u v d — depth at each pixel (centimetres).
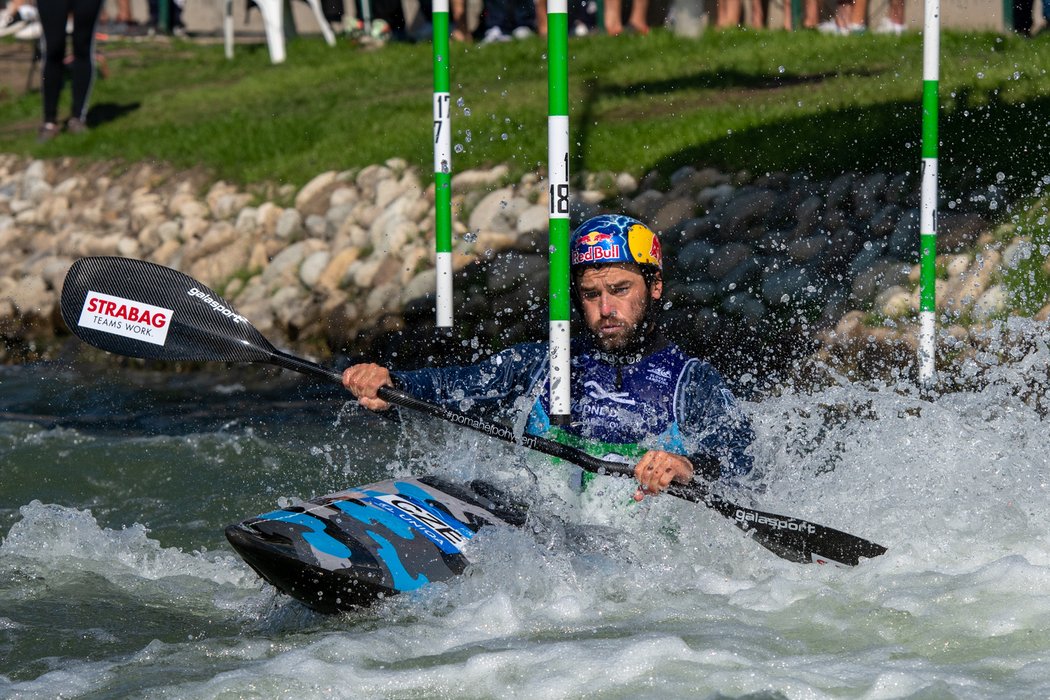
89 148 5325
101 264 1895
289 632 1661
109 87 6456
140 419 3162
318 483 2527
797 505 1917
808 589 1656
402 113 4856
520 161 4147
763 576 1769
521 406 1870
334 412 3177
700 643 1482
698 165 3888
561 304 1772
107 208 4875
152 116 5738
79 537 2131
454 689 1405
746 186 3747
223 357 1867
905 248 3300
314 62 6375
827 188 3600
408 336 3747
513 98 4744
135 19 8519
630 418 1817
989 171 3444
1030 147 3481
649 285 1828
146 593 1877
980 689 1334
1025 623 1500
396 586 1609
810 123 3897
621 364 1833
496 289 3728
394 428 2944
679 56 4981
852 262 3347
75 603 1828
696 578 1734
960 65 4188
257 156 4862
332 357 3816
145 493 2481
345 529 1653
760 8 5388
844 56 4622
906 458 2105
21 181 5241
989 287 3122
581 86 4759
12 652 1630
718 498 1703
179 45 7600
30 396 3528
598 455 1816
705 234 3641
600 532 1761
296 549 1590
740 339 3284
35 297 4469
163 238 4594
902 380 2906
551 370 1783
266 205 4459
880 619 1546
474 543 1689
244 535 1584
